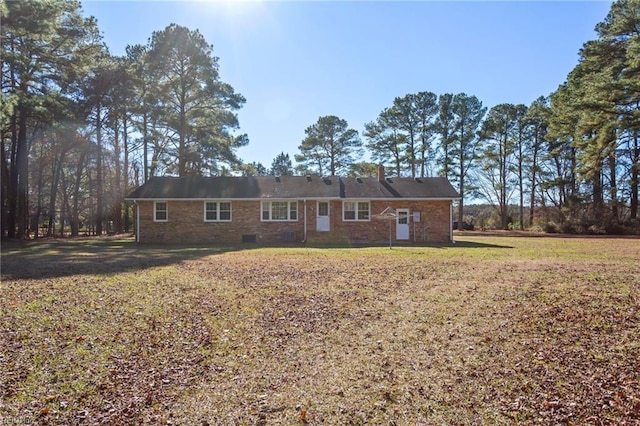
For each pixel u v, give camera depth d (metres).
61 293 8.43
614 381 4.17
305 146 50.69
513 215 48.81
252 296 8.23
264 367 4.77
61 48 25.98
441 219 25.30
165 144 36.78
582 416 3.56
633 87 25.77
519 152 46.12
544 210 43.88
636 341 5.21
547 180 44.12
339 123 50.25
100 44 27.98
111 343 5.51
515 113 44.91
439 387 4.17
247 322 6.49
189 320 6.57
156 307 7.32
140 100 31.48
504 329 5.88
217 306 7.45
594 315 6.33
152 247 20.67
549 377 4.32
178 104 33.50
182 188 25.72
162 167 38.38
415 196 25.20
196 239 24.94
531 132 44.94
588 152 31.12
